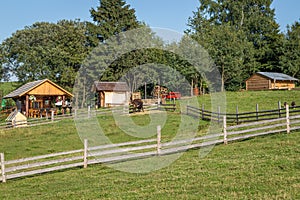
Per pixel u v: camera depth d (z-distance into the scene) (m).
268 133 19.00
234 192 10.17
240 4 76.00
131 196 10.56
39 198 11.23
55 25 69.25
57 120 31.81
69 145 21.48
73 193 11.48
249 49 60.94
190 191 10.62
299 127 19.38
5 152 20.70
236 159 14.48
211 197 9.84
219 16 77.12
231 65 48.53
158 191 10.89
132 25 46.81
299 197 9.39
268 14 77.50
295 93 42.75
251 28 74.31
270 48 67.94
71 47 57.34
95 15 50.41
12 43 67.19
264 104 36.12
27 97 38.69
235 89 53.00
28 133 26.56
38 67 56.06
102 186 12.14
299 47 62.22
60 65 55.28
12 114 40.09
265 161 13.57
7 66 67.19
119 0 48.53
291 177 11.25
